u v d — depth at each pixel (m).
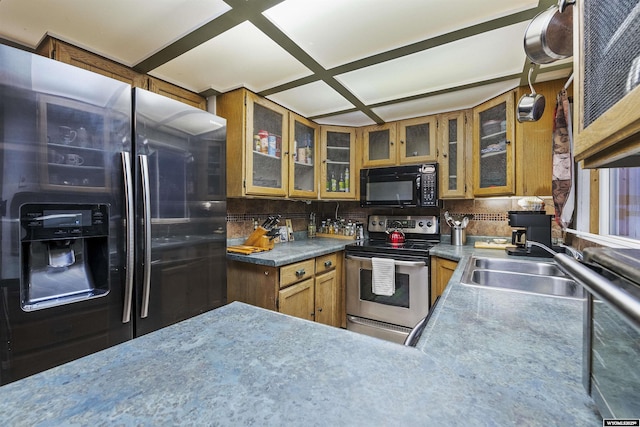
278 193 2.26
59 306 1.08
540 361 0.58
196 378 0.51
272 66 1.68
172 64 1.65
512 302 0.96
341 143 2.81
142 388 0.48
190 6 1.18
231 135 2.01
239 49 1.50
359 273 2.47
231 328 0.72
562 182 1.68
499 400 0.46
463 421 0.41
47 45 1.39
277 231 2.40
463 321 0.80
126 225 1.23
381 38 1.41
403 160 2.57
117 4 1.17
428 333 0.72
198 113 1.57
